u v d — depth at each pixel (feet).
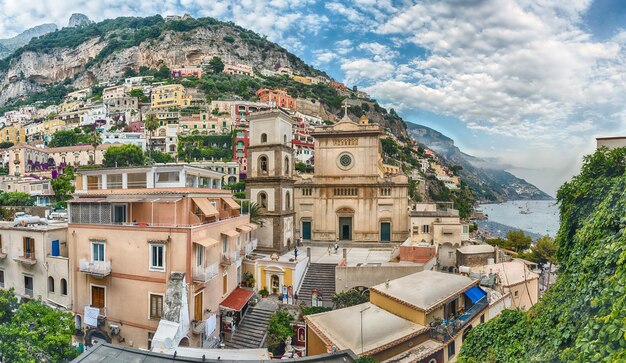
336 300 114.93
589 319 33.68
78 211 109.50
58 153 437.58
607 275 35.22
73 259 108.58
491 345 57.67
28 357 56.90
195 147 447.01
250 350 76.02
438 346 78.84
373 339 74.49
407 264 132.36
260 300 130.93
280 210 169.58
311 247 190.29
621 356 25.23
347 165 204.74
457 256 149.07
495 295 109.81
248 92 613.52
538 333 45.80
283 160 174.70
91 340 104.58
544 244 188.24
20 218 126.82
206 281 97.50
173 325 89.66
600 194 49.80
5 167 444.96
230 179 398.21
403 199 197.26
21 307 68.28
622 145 63.82
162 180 114.01
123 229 102.89
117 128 524.52
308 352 85.66
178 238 97.19
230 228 123.85
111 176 117.70
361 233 201.36
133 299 101.40
